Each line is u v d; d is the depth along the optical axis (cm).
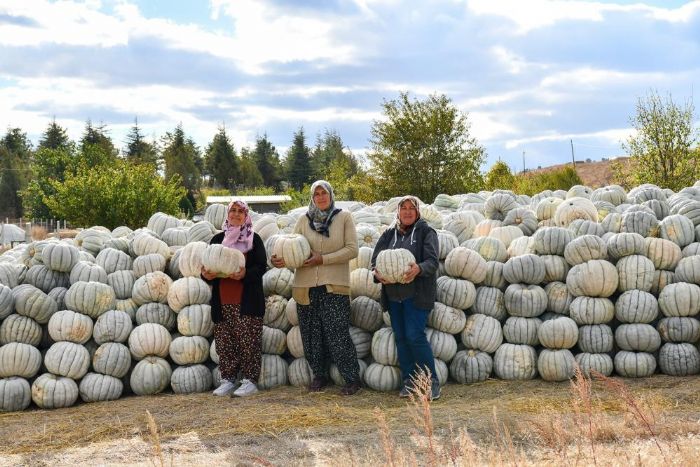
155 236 966
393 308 729
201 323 815
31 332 788
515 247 884
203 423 655
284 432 619
